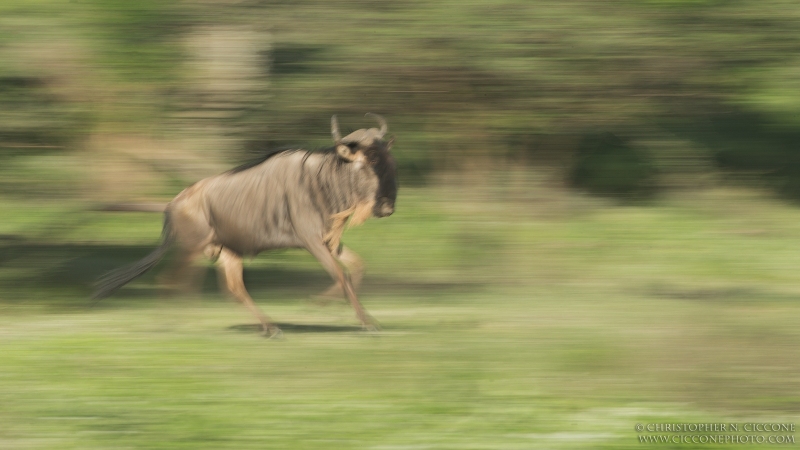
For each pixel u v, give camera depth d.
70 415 21.22
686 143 48.66
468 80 41.50
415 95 41.72
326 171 28.58
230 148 38.53
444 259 43.53
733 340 28.36
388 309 35.66
